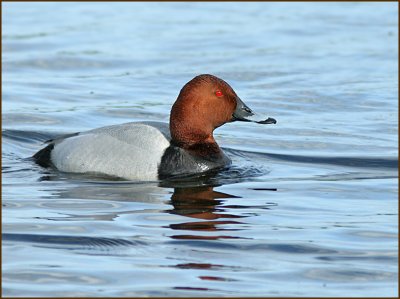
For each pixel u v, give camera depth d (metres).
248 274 9.11
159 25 26.89
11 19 27.55
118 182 12.70
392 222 10.80
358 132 16.22
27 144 15.20
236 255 9.65
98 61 22.33
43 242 9.98
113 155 13.06
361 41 24.64
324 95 19.02
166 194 12.05
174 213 11.12
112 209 11.27
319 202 11.73
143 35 25.44
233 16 28.45
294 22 27.41
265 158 14.32
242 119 13.55
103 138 13.30
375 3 30.86
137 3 30.84
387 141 15.55
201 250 9.77
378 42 24.44
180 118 13.32
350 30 26.27
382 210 11.35
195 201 11.70
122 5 30.38
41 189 12.23
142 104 18.30
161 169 12.92
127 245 9.90
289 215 11.11
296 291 8.69
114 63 22.19
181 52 23.38
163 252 9.70
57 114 17.27
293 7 30.19
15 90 19.36
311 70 21.36
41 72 21.31
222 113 13.46
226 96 13.45
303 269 9.26
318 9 29.72
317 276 9.08
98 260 9.45
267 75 20.89
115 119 17.09
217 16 28.45
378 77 20.67
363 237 10.25
